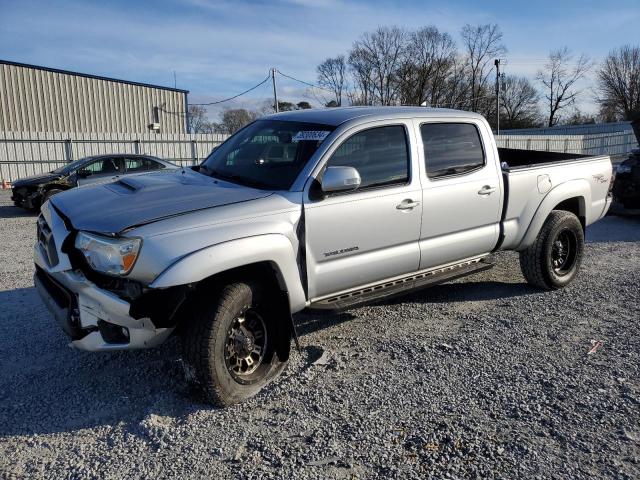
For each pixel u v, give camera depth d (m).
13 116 29.39
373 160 4.45
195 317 3.49
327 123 4.44
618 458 3.06
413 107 5.07
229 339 3.64
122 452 3.12
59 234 3.62
